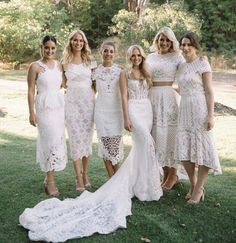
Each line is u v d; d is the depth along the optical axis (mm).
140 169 4453
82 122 4742
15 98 12352
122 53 19078
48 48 4473
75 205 4199
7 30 19797
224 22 24016
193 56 4277
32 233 3654
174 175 4793
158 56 4602
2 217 4039
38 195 4629
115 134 4637
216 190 4832
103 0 26078
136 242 3611
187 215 4105
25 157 6387
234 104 11453
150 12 19594
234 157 6496
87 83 4703
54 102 4469
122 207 4125
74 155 4770
